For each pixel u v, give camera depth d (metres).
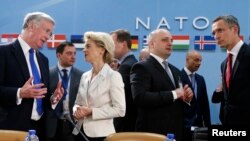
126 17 5.73
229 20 3.49
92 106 3.14
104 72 3.17
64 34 5.80
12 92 2.99
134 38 5.68
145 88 3.43
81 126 3.10
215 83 5.51
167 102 3.41
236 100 3.46
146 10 5.70
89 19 5.79
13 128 3.10
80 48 5.76
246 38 5.45
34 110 3.22
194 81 4.92
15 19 5.88
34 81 3.19
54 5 5.85
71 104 4.42
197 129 2.90
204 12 5.56
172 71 3.67
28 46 3.21
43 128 3.33
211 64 5.52
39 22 3.16
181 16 5.61
